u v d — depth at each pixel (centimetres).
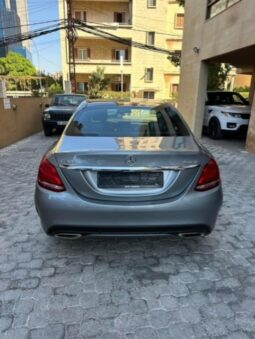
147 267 256
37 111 1180
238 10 696
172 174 224
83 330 190
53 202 225
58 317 200
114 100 354
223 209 377
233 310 207
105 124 293
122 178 223
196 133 1016
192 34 1038
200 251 281
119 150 227
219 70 1577
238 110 917
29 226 330
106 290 227
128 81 3091
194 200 226
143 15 2838
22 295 221
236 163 626
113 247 287
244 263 262
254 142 724
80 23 2183
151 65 2978
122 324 195
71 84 2533
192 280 239
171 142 254
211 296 221
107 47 2973
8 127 866
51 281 237
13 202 402
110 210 221
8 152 762
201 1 934
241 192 442
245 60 936
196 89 995
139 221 223
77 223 225
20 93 2206
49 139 989
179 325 194
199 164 229
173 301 216
